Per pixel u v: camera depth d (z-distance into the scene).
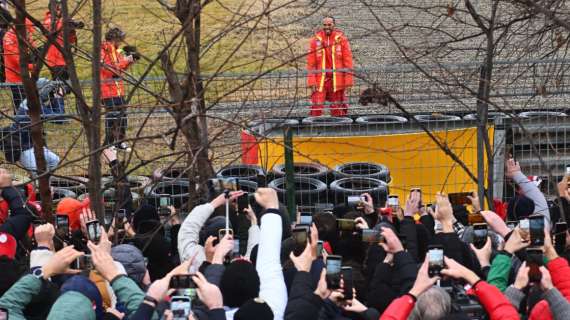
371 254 7.83
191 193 9.56
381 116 13.91
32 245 9.17
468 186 13.43
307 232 7.08
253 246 8.11
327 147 13.42
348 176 12.94
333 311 6.63
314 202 12.81
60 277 7.53
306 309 6.10
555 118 13.00
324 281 6.20
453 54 19.14
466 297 6.66
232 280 6.46
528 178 11.30
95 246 6.29
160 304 6.21
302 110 14.41
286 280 7.13
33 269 6.96
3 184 9.04
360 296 7.59
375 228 8.17
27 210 9.08
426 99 12.95
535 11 9.41
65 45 8.34
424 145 13.07
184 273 5.94
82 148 13.59
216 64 16.98
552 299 6.00
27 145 12.06
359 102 12.19
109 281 6.18
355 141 13.41
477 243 7.80
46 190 9.09
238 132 13.02
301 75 13.91
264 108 12.52
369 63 21.12
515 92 12.61
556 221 10.12
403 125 13.43
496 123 12.75
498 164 12.77
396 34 20.05
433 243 7.70
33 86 8.84
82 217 8.40
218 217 8.52
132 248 7.25
